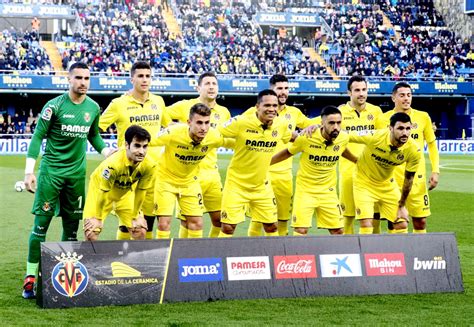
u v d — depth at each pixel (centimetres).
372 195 1734
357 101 1859
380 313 1214
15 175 4366
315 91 7619
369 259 1366
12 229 2289
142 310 1218
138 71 1683
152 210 1712
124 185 1391
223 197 1683
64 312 1204
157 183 1658
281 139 1678
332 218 1708
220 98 7712
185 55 7975
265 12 8588
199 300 1284
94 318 1165
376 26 8875
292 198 1973
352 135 1678
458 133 8144
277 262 1330
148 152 1652
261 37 8450
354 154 1828
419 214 1850
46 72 7094
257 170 1647
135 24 8206
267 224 1698
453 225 2453
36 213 1409
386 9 9194
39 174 1433
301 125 1930
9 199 3178
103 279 1254
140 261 1273
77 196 1451
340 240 1362
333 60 8325
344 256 1356
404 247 1386
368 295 1346
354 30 8775
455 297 1341
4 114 7425
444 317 1192
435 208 2939
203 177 1786
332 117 1595
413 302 1296
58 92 7119
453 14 9094
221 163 5466
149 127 1727
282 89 1831
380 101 8088
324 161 1661
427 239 1399
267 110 1562
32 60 7381
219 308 1236
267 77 7769
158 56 7756
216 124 1850
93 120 1468
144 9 8488
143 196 1435
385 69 8244
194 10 8662
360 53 8481
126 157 1344
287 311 1220
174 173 1641
